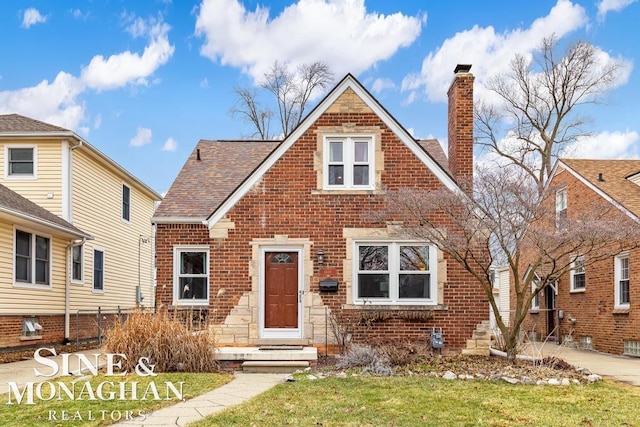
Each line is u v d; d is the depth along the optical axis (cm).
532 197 1088
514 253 1176
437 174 1337
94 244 2028
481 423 680
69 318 1812
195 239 1609
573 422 693
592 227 1026
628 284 1611
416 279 1326
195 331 1148
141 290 2561
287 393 849
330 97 1363
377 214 1255
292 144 1357
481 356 1248
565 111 3212
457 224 1152
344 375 1007
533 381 962
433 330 1294
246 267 1330
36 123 1903
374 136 1351
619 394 873
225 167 1814
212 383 943
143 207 2617
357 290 1323
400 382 938
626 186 1781
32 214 1517
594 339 1773
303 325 1305
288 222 1338
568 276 1972
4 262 1480
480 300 1307
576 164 2014
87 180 1967
